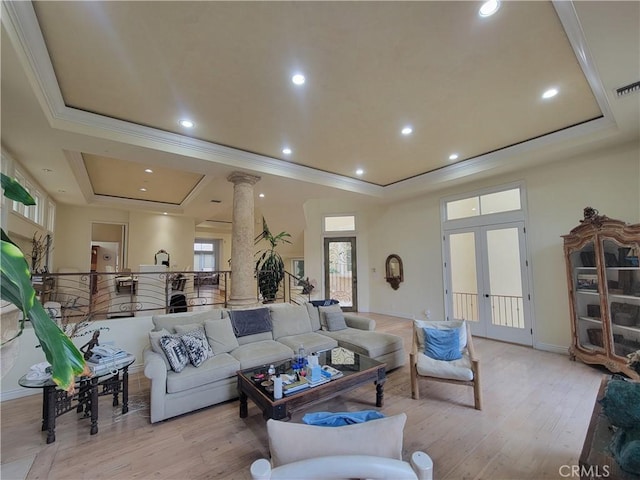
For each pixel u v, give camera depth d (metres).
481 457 2.14
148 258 8.59
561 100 3.31
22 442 2.36
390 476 0.94
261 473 0.89
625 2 1.86
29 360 3.24
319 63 2.64
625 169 3.92
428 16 2.16
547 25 2.25
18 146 3.62
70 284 7.29
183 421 2.68
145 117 3.50
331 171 5.63
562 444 2.27
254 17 2.13
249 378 2.73
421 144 4.45
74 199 6.60
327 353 3.44
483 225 5.50
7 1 1.87
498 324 5.22
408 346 4.80
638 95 2.87
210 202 7.27
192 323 3.47
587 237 3.88
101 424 2.62
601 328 3.83
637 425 1.24
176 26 2.18
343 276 8.16
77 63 2.55
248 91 3.03
